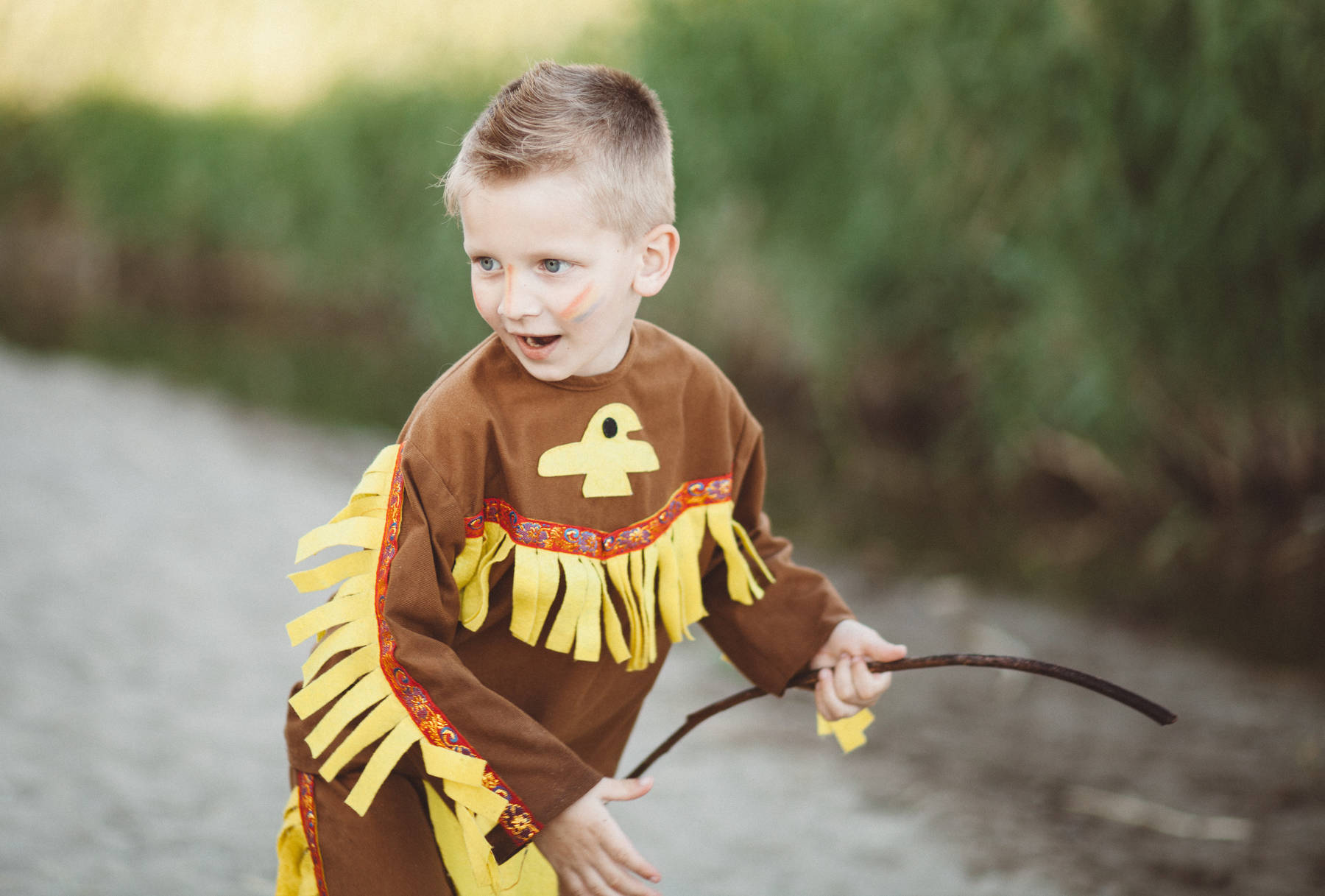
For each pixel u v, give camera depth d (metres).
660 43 6.55
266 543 5.12
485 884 1.60
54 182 13.48
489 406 1.63
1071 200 4.99
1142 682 3.78
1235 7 4.37
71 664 3.70
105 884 2.48
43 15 13.64
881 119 5.66
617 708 1.86
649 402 1.73
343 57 10.71
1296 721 3.49
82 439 6.69
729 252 6.74
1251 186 4.59
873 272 5.95
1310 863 2.74
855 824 2.94
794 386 6.84
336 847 1.67
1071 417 5.51
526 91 1.57
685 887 2.62
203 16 13.06
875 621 4.30
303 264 11.00
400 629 1.55
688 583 1.79
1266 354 4.88
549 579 1.62
